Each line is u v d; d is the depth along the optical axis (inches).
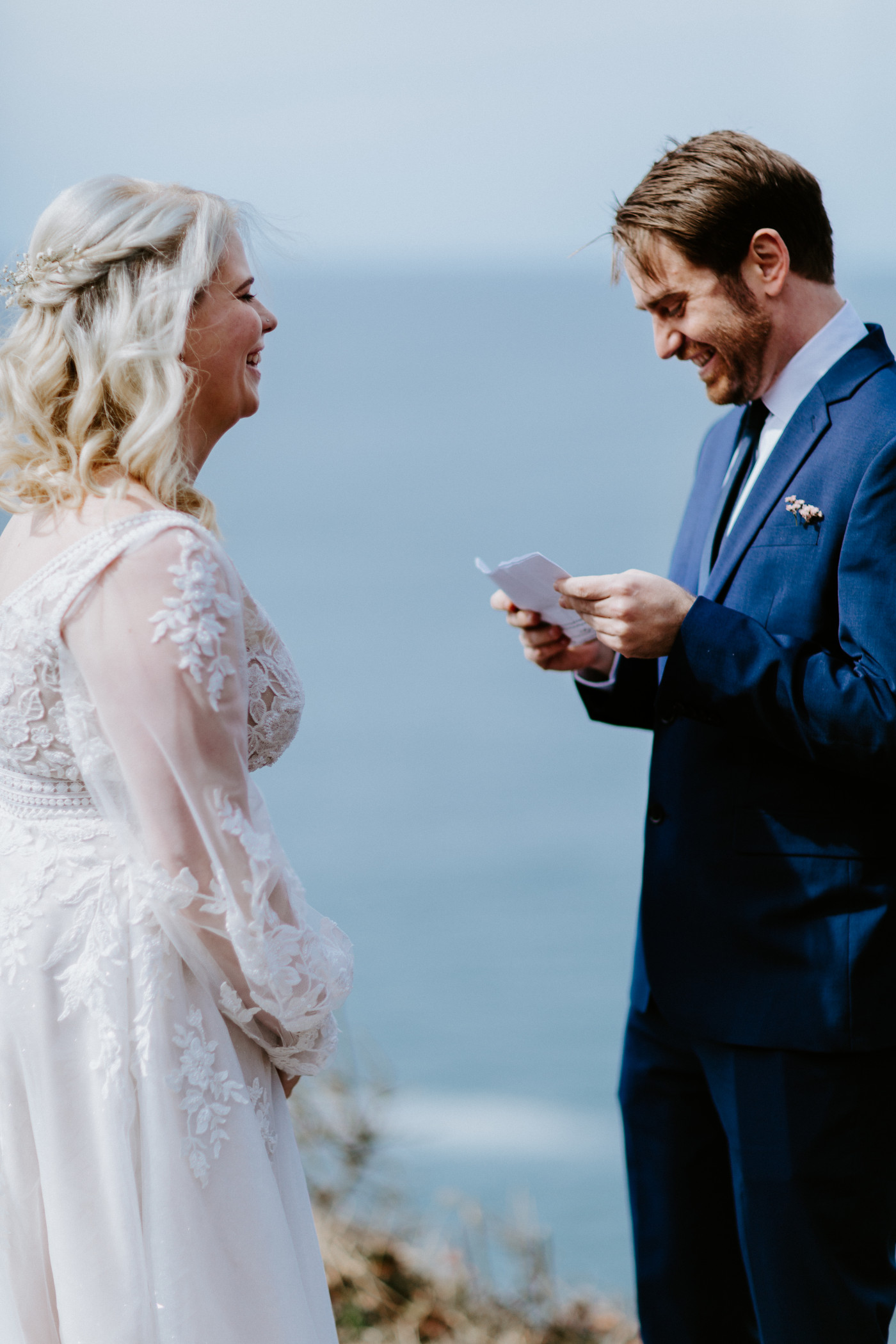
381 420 4286.4
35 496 61.4
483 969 716.7
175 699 56.4
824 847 72.6
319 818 1082.1
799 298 74.4
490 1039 609.3
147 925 59.2
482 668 1621.6
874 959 71.9
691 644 71.9
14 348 61.0
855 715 67.5
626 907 831.7
